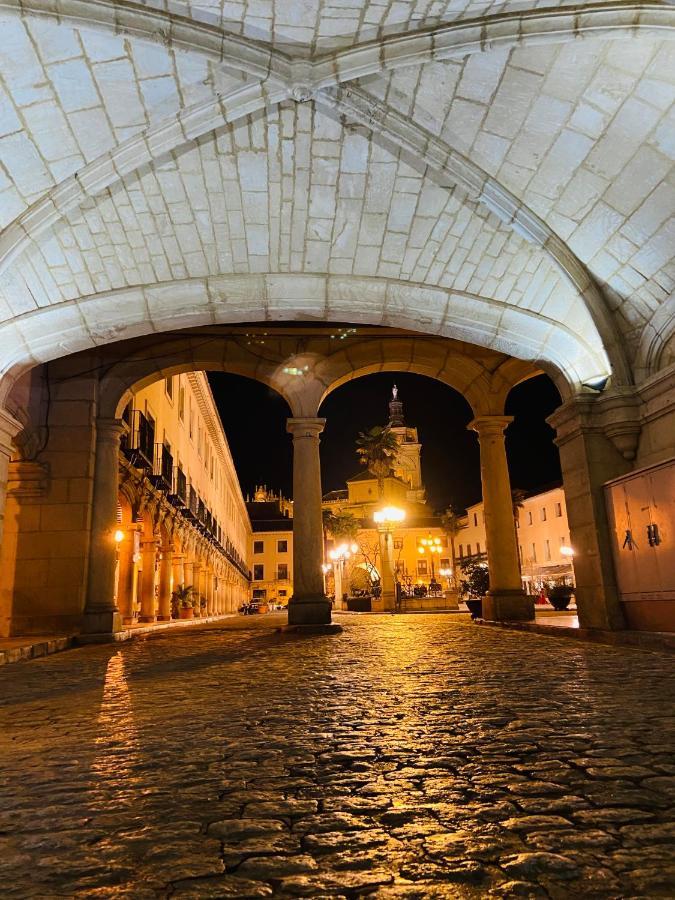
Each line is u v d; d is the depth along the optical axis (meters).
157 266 9.52
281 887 1.77
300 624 13.66
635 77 6.53
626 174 7.55
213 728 3.92
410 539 63.22
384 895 1.71
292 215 9.05
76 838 2.19
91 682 6.44
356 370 15.36
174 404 23.84
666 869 1.82
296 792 2.63
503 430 15.69
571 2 5.99
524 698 4.65
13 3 5.77
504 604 14.66
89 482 13.93
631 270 8.66
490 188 8.29
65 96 6.84
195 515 25.03
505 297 10.01
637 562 8.80
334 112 7.61
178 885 1.80
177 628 17.91
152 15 6.16
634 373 9.50
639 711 4.05
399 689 5.26
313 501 14.33
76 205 8.08
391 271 9.98
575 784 2.61
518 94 7.11
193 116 7.29
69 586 13.45
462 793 2.55
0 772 3.05
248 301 10.13
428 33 6.48
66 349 9.95
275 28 6.45
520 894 1.69
